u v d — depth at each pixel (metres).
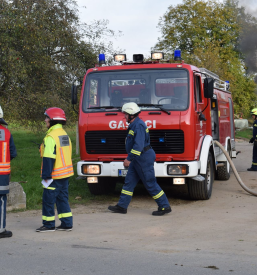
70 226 6.05
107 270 4.27
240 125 33.31
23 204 7.71
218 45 39.22
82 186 10.25
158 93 8.09
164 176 7.79
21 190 7.71
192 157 7.89
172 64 8.17
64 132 6.04
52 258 4.69
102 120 8.14
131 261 4.57
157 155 7.93
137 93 8.17
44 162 5.81
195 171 7.80
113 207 7.39
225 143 11.70
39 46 14.07
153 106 8.02
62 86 16.39
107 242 5.40
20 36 13.80
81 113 8.34
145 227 6.28
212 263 4.48
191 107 7.91
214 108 10.48
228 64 42.34
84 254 4.84
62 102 16.00
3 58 13.09
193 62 33.25
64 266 4.40
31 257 4.73
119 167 7.94
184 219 6.85
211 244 5.29
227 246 5.18
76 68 16.95
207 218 6.91
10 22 13.23
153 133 7.93
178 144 7.86
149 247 5.15
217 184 11.00
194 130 7.95
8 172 5.64
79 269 4.31
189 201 8.64
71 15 16.36
